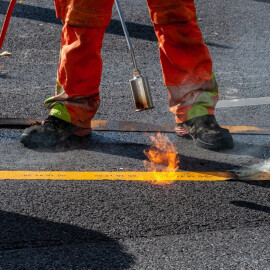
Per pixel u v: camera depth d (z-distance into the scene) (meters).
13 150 8.02
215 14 15.39
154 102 9.93
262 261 5.70
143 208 6.59
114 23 14.09
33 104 9.65
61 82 7.98
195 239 6.03
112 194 6.89
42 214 6.40
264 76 11.29
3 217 6.31
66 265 5.55
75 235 6.03
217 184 7.18
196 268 5.55
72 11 7.41
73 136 8.40
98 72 7.87
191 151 8.12
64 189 6.98
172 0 7.42
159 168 7.60
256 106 9.81
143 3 15.86
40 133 8.02
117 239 5.99
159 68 11.58
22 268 5.48
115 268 5.52
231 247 5.91
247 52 12.70
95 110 8.22
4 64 11.46
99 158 7.85
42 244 5.86
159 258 5.70
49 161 7.71
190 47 7.70
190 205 6.69
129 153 8.03
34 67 11.38
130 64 11.70
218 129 8.08
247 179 7.30
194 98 8.05
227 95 10.28
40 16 14.46
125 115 9.34
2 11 14.66
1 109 9.38
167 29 7.58
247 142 8.43
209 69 7.94
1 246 5.79
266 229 6.25
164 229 6.19
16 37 12.97
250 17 15.28
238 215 6.50
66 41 7.68
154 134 8.66
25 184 7.06
